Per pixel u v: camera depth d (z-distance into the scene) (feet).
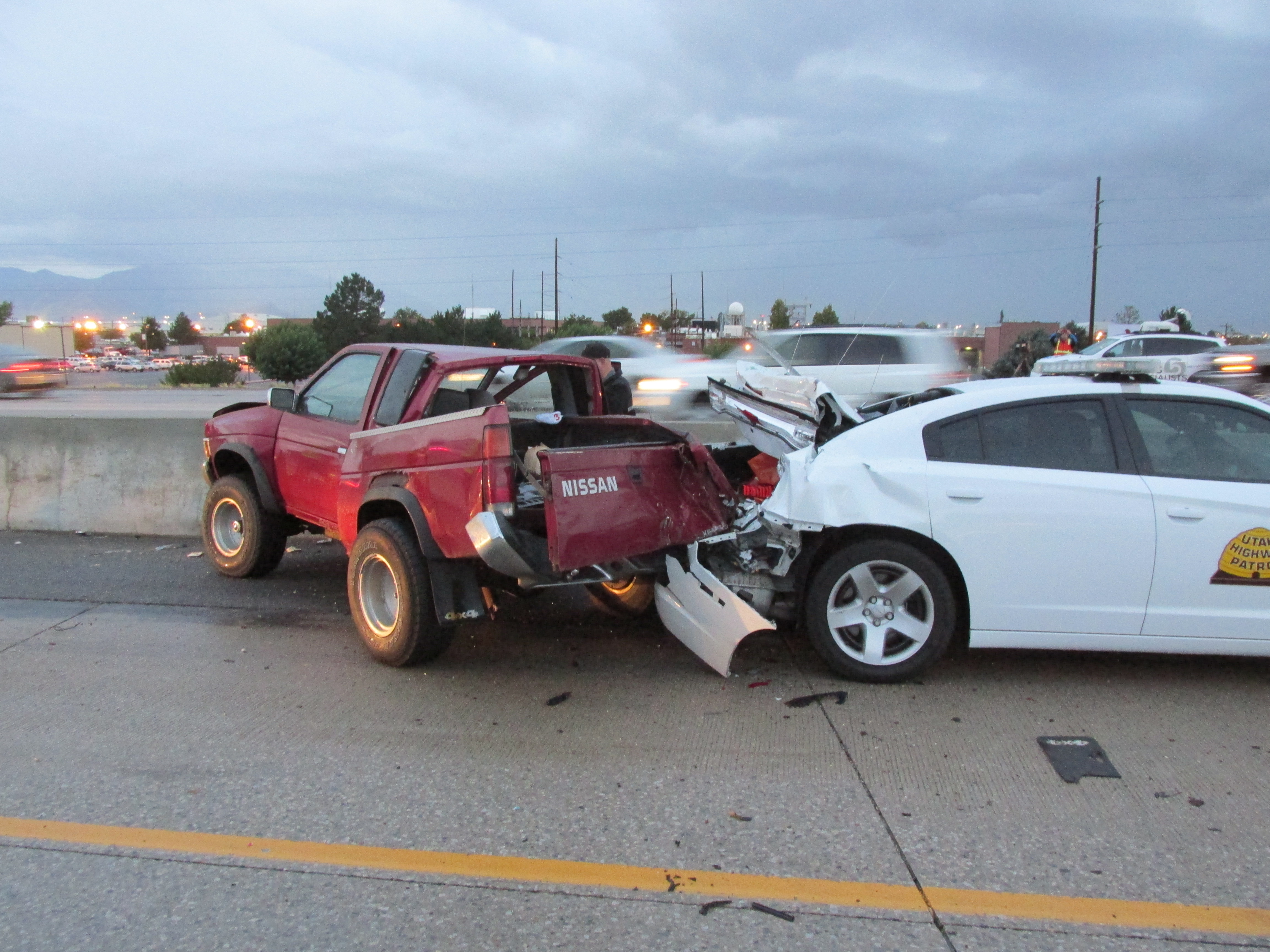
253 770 12.98
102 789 12.42
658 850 10.91
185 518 29.32
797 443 17.31
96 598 22.12
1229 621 14.99
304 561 25.96
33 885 10.20
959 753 13.48
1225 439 15.57
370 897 9.97
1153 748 13.61
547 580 15.20
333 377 21.31
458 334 229.66
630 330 273.33
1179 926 9.48
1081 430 15.70
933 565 15.55
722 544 16.70
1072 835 11.24
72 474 30.01
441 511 15.78
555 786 12.51
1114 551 14.99
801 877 10.36
